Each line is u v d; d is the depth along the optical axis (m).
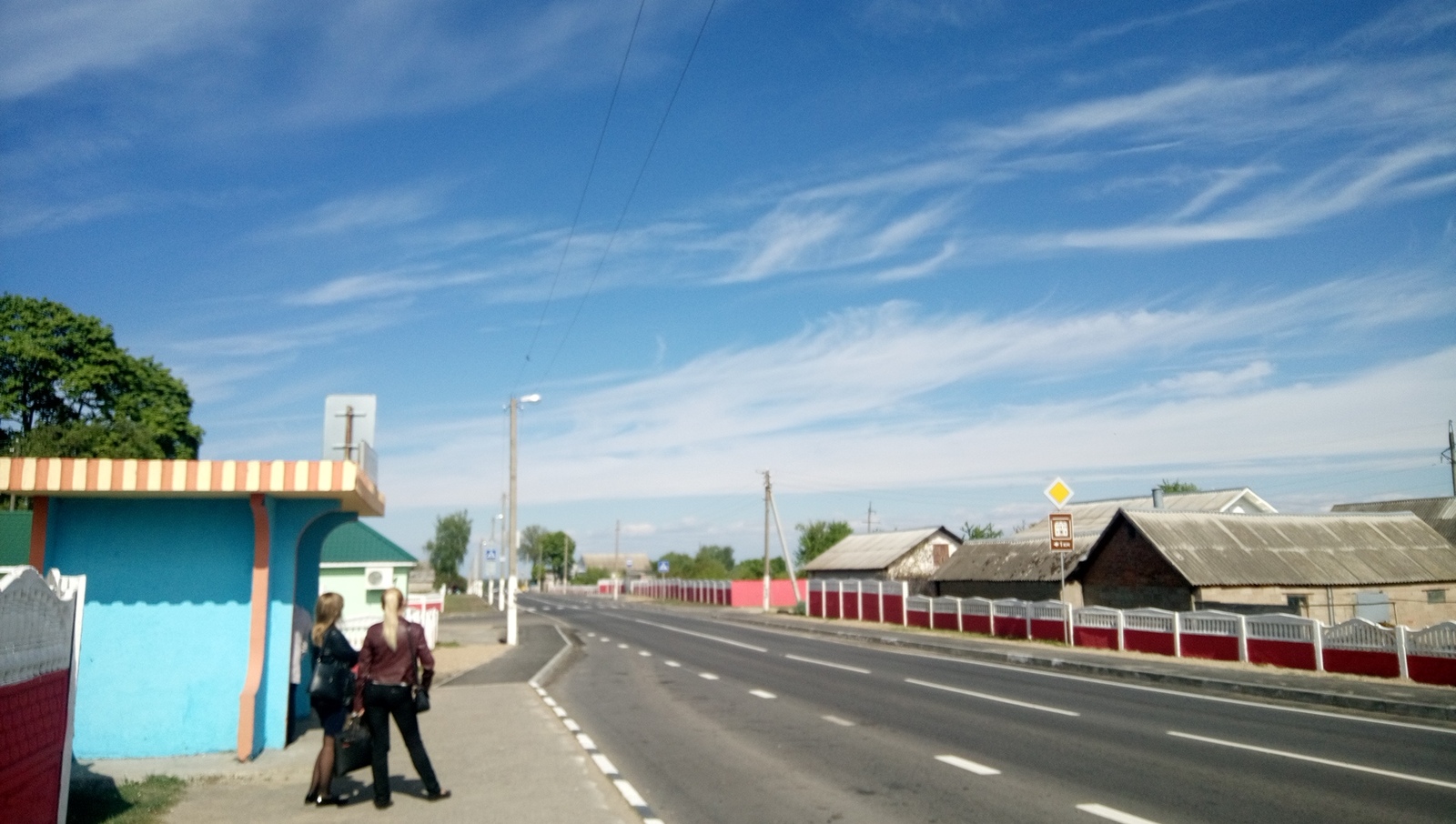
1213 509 39.16
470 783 8.68
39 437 33.94
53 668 6.29
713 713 13.80
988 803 7.90
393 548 26.31
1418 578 30.61
